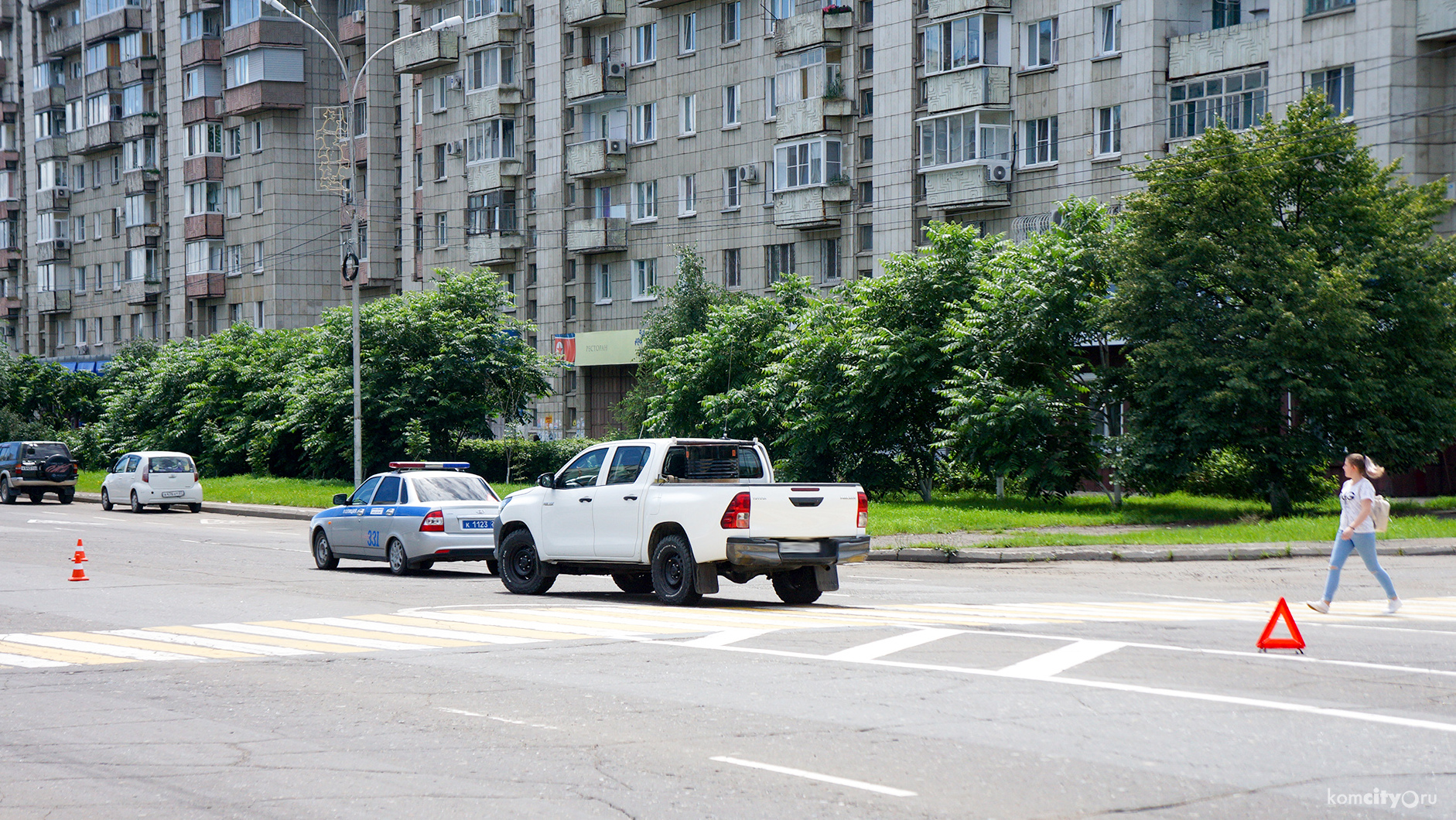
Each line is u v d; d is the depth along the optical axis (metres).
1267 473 29.61
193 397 57.38
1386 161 34.09
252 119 73.88
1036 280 31.70
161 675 11.23
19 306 93.38
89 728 9.07
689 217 54.34
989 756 7.80
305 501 42.38
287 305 72.56
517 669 11.21
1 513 42.81
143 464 43.53
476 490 22.47
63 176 89.19
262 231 73.19
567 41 58.84
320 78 72.81
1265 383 28.20
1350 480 14.85
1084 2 41.16
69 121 88.38
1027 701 9.42
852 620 14.16
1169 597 17.16
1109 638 12.48
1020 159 43.28
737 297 47.94
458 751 8.16
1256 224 28.78
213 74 76.12
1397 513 29.84
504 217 61.22
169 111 79.56
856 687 10.08
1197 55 38.66
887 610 15.43
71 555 25.77
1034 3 42.81
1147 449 29.33
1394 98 34.00
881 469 35.06
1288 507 29.39
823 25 47.94
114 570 22.33
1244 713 8.91
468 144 63.16
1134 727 8.52
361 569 23.47
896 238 46.22
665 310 49.75
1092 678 10.30
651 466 16.75
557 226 59.16
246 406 53.72
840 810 6.71
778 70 50.00
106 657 12.33
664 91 55.19
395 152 70.00
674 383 41.66
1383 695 9.52
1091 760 7.68
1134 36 39.81
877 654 11.70
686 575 15.92
